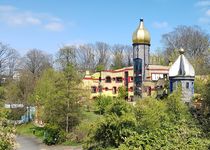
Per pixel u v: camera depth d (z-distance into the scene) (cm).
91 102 5878
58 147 4266
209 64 7250
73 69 5031
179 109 2897
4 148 1847
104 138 2395
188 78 4841
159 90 5653
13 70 10875
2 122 2056
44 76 6819
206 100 3147
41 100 6072
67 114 4741
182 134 2434
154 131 2367
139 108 2477
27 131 5888
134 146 2208
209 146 2312
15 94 7112
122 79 7931
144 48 6988
